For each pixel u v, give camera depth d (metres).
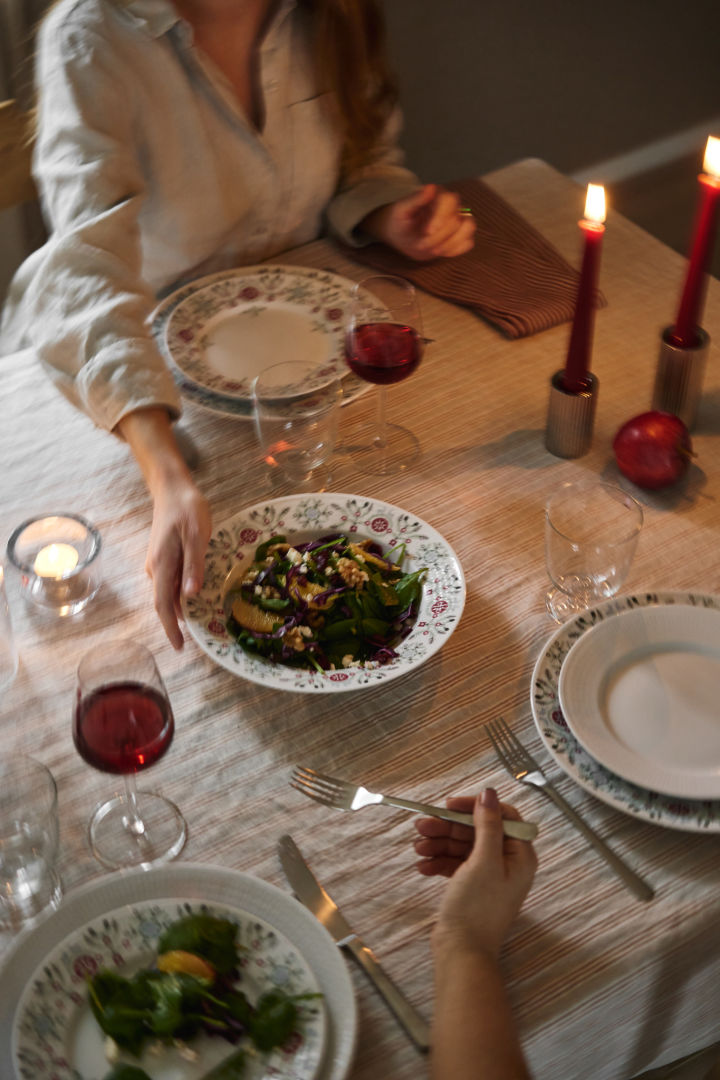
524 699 1.02
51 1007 0.74
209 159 1.62
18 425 1.36
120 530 1.21
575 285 1.57
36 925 0.78
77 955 0.76
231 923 0.78
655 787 0.89
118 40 1.49
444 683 1.04
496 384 1.42
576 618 1.05
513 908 0.80
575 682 0.99
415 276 1.60
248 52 1.60
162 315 1.50
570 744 0.95
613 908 0.85
